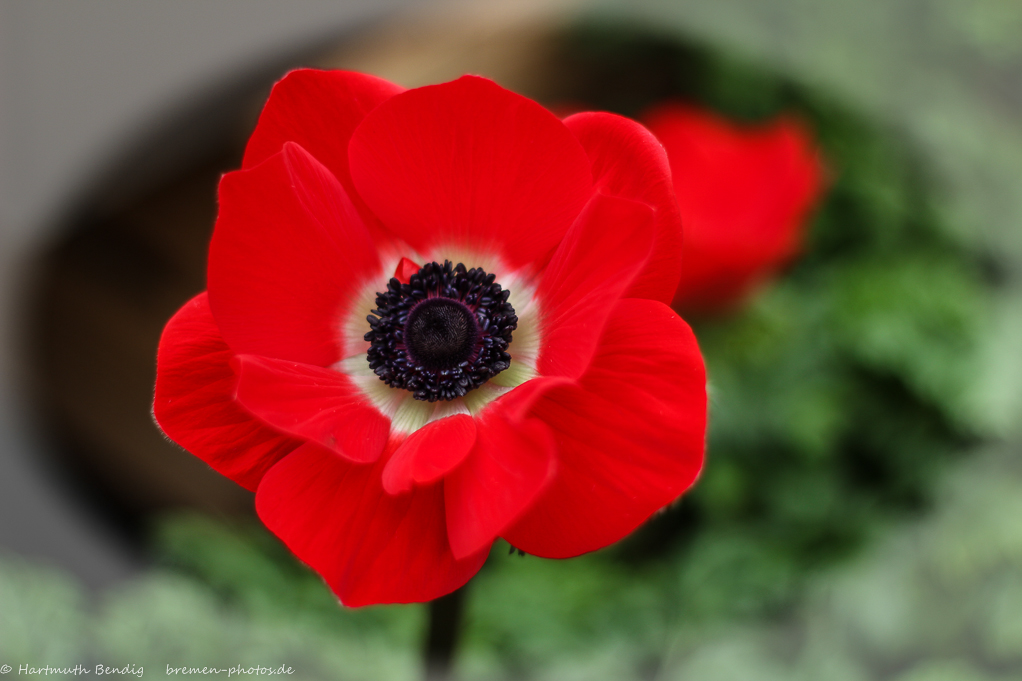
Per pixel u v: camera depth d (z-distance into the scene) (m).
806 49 0.80
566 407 0.41
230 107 0.87
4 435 0.78
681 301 0.55
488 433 0.41
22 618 0.52
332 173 0.42
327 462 0.41
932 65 0.80
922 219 0.74
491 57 0.90
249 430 0.41
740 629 0.57
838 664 0.55
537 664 0.54
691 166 0.54
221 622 0.54
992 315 0.71
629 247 0.40
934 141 0.77
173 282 0.86
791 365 0.66
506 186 0.42
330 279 0.42
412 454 0.41
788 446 0.65
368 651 0.54
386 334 0.42
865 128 0.78
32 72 0.83
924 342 0.67
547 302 0.42
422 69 0.89
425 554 0.41
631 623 0.57
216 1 0.85
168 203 0.86
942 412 0.67
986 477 0.66
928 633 0.56
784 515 0.64
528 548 0.41
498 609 0.57
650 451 0.40
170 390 0.41
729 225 0.53
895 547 0.61
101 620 0.53
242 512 0.75
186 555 0.57
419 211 0.42
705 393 0.40
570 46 0.89
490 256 0.42
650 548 0.66
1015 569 0.59
